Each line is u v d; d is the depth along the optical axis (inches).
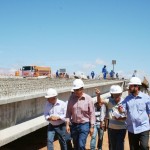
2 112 396.8
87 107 311.7
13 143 470.9
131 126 291.3
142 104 287.4
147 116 289.0
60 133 341.1
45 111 343.3
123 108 294.2
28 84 531.5
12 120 425.1
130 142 296.7
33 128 421.7
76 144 322.3
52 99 336.2
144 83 351.6
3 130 396.2
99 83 967.0
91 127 311.3
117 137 310.5
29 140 498.3
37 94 482.3
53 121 337.4
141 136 286.2
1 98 389.4
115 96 309.3
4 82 513.7
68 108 318.7
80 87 308.5
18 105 443.2
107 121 322.3
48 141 340.8
